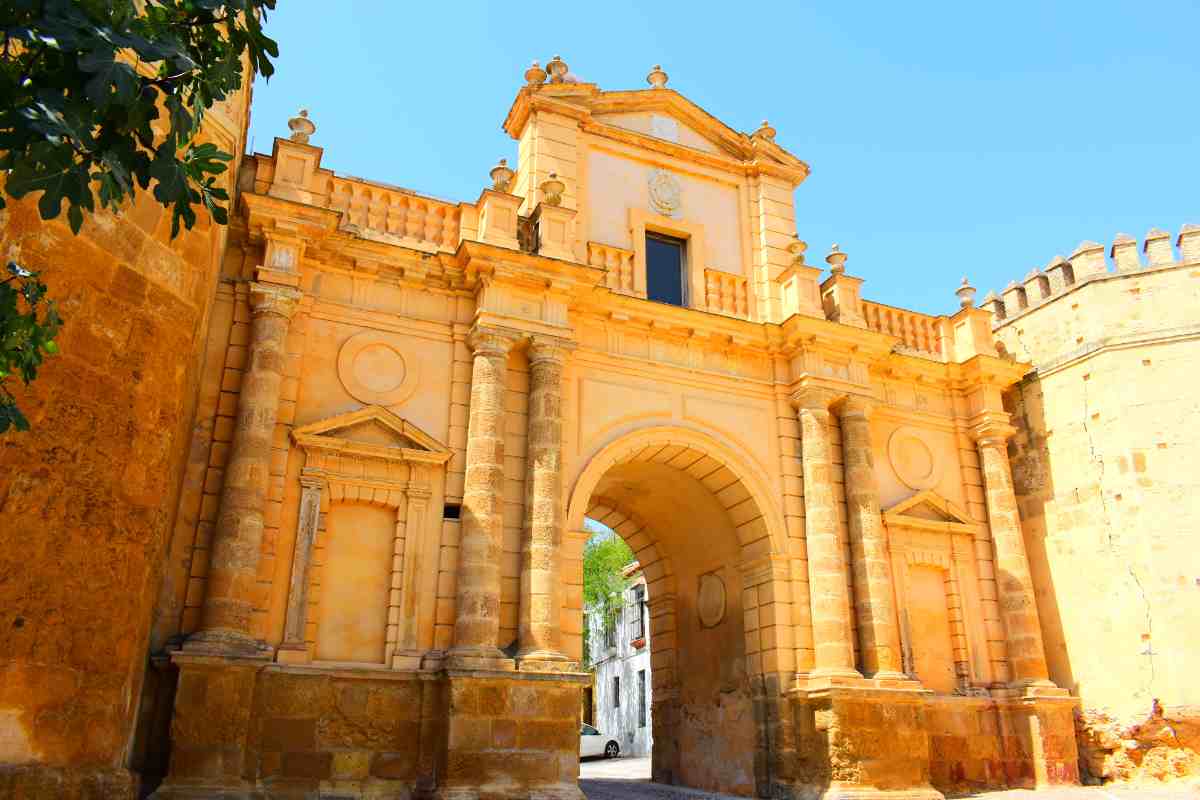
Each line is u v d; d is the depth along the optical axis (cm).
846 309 2091
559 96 2081
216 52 534
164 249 1139
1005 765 1939
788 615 1853
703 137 2259
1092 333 2189
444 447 1633
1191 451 2027
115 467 1033
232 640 1338
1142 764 1908
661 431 1866
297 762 1379
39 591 931
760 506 1905
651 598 2403
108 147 463
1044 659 2034
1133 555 2008
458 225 1825
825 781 1680
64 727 935
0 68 456
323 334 1639
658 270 2088
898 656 1848
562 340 1742
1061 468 2195
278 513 1498
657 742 2286
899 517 2039
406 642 1506
